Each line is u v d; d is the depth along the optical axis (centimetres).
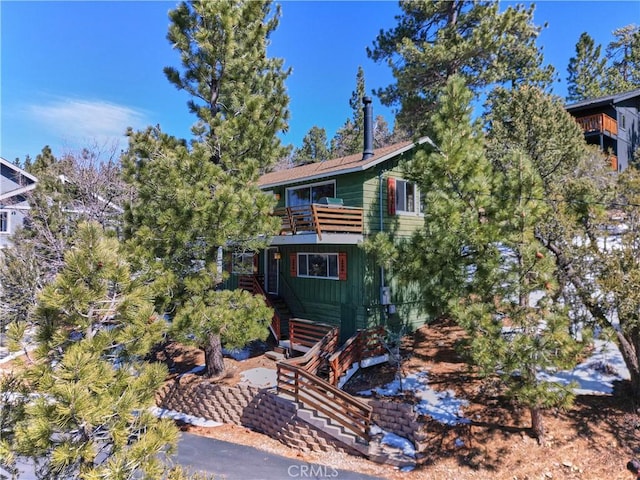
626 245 757
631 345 824
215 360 1166
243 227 939
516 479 667
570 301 793
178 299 938
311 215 1190
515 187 694
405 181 1434
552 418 796
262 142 1047
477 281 694
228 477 742
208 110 1032
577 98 3762
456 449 762
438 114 822
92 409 366
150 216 954
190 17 1030
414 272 792
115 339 446
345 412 894
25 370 382
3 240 1969
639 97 2594
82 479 382
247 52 1080
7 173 2131
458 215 711
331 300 1380
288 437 901
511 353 636
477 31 1670
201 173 919
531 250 661
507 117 1484
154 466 404
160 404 1183
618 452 689
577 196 824
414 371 1079
